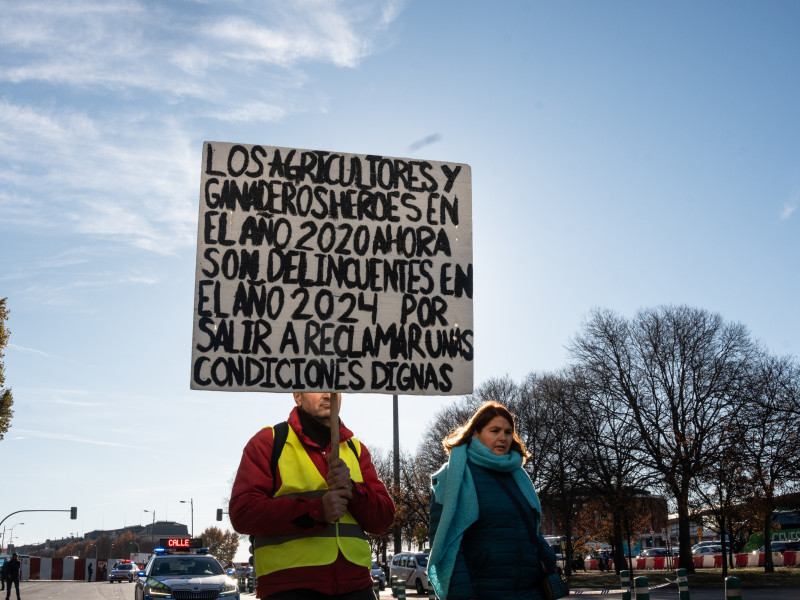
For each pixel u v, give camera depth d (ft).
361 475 15.96
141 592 58.75
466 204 18.13
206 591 55.98
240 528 14.64
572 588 123.03
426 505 155.63
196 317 16.28
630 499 126.72
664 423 131.23
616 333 140.67
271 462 15.03
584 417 136.05
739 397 124.67
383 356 16.88
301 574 14.39
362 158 17.87
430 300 17.43
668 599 87.56
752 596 83.61
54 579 279.69
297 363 16.42
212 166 17.15
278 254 16.94
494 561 15.66
